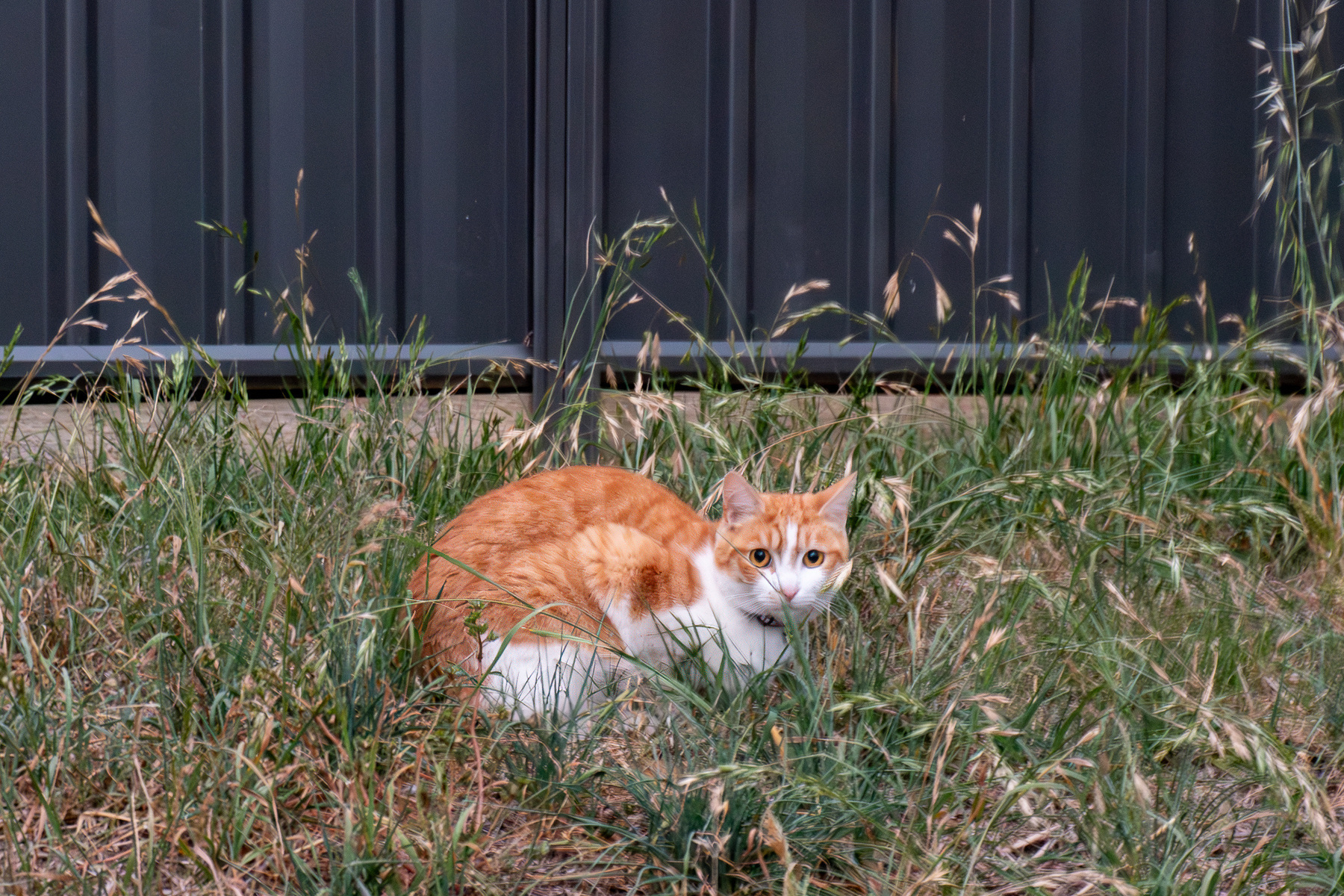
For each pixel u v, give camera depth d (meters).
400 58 3.70
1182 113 4.20
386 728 2.10
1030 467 3.33
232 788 1.87
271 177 3.69
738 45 3.85
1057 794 1.97
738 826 1.77
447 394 3.42
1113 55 4.11
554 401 3.79
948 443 3.58
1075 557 2.74
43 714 2.01
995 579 2.55
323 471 3.06
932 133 4.03
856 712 2.23
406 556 2.57
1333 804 2.14
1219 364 3.75
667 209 3.89
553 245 3.78
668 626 2.55
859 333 4.07
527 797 1.96
